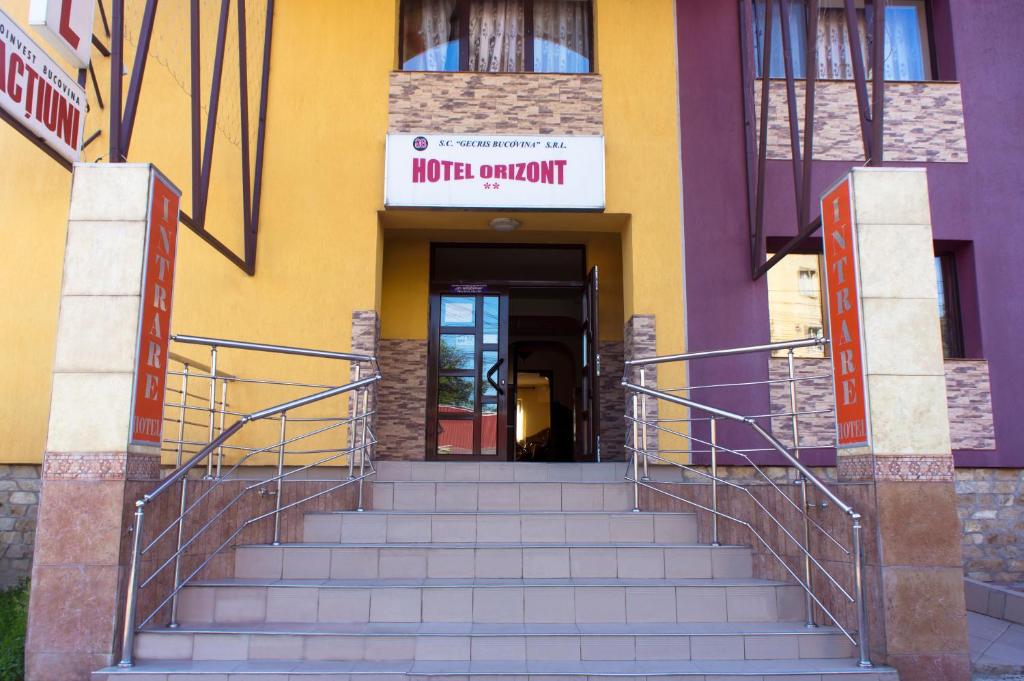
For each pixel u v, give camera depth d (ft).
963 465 25.68
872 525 15.08
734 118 28.12
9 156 26.17
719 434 26.23
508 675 13.74
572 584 16.37
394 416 30.91
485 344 32.55
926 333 15.71
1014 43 28.30
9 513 24.72
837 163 27.66
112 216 15.51
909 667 14.52
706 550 17.63
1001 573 25.32
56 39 17.07
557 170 27.02
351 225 27.14
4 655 15.34
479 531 18.58
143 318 15.31
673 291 27.14
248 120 25.93
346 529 18.42
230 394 26.07
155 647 14.66
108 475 14.58
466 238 32.12
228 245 26.89
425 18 30.12
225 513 17.35
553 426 51.08
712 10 28.76
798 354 27.94
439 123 27.68
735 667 14.30
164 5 26.91
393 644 14.70
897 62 29.07
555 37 30.19
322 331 26.55
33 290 25.63
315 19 28.32
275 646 14.69
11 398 25.08
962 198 27.30
